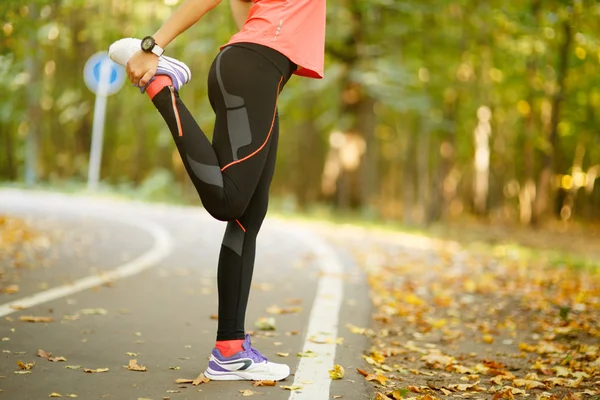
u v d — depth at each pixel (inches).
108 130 1130.7
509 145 1273.4
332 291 244.4
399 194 1776.6
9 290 211.6
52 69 980.6
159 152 1230.3
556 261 429.1
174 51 780.6
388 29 710.5
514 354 173.0
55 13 378.6
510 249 522.0
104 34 657.6
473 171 1439.5
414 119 1089.4
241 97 121.0
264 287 248.4
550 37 678.5
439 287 279.4
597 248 745.6
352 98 764.6
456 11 684.1
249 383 128.8
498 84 866.1
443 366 156.7
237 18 133.0
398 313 220.5
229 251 130.4
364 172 785.6
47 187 765.9
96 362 139.6
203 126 737.6
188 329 175.5
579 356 166.9
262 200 130.8
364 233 514.6
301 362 145.6
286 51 122.8
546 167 967.0
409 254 390.3
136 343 157.6
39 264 266.5
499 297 259.9
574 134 1135.0
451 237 624.4
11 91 868.6
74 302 201.8
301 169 1343.5
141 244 349.1
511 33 668.1
